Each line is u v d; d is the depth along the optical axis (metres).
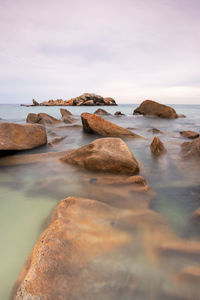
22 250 1.59
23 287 1.13
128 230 1.68
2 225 1.92
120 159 3.41
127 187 2.78
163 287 1.14
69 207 1.96
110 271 1.23
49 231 1.56
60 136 8.03
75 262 1.28
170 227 1.79
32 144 5.34
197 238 1.65
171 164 4.04
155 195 2.61
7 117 17.72
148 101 19.69
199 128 11.45
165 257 1.38
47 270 1.22
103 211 1.97
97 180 3.06
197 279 1.20
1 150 4.39
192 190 2.83
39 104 72.25
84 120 8.24
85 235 1.54
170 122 14.70
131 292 1.10
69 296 1.07
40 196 2.57
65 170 3.57
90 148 3.78
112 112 31.92
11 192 2.69
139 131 9.82
